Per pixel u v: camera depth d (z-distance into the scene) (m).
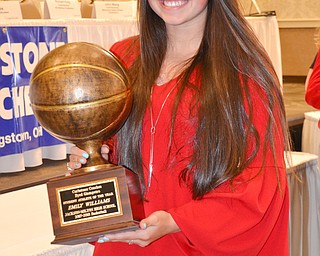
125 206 1.09
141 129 1.26
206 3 1.25
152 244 1.25
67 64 1.08
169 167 1.22
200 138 1.17
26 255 1.52
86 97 1.07
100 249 1.33
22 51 2.71
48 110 1.08
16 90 2.70
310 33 7.39
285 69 7.59
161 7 1.24
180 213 1.12
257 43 1.24
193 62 1.24
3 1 2.85
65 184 1.10
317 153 3.54
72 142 1.15
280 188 1.17
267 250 1.27
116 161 1.31
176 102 1.20
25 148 2.79
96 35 3.10
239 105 1.16
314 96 2.89
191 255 1.20
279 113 1.21
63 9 3.19
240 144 1.16
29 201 1.98
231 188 1.15
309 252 2.34
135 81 1.30
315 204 2.33
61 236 1.08
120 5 3.50
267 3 7.53
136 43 1.41
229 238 1.12
